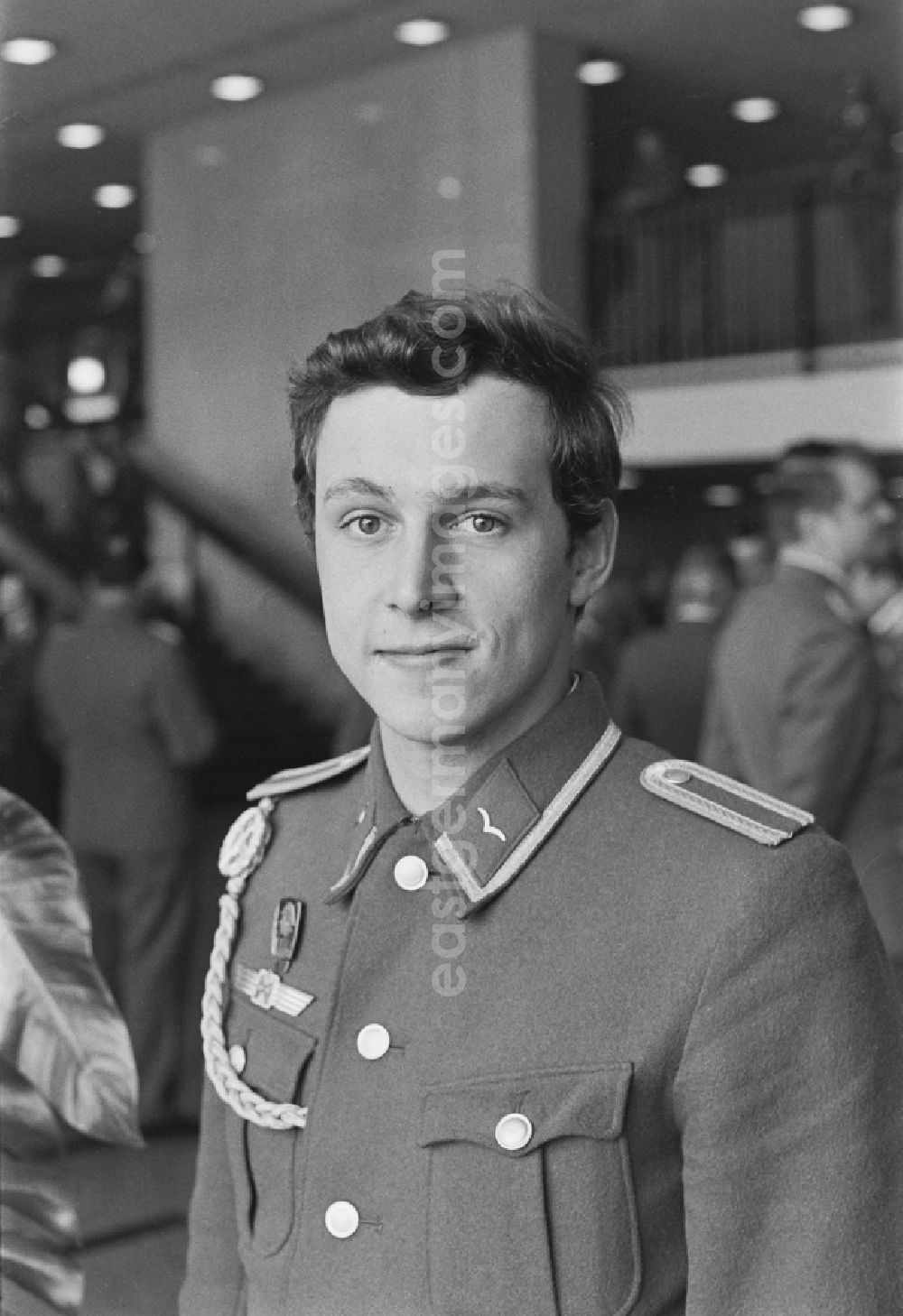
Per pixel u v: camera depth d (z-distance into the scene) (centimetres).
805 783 179
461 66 409
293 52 376
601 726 76
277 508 460
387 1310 69
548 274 441
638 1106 67
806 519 185
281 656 458
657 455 493
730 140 543
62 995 117
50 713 234
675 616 289
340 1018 74
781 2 415
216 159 432
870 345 503
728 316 522
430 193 418
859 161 523
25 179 448
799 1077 67
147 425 533
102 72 327
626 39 432
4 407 569
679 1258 69
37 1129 117
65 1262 117
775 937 67
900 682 231
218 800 262
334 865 80
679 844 70
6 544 463
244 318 473
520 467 70
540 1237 67
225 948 81
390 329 69
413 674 71
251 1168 77
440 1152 69
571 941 70
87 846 226
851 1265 66
